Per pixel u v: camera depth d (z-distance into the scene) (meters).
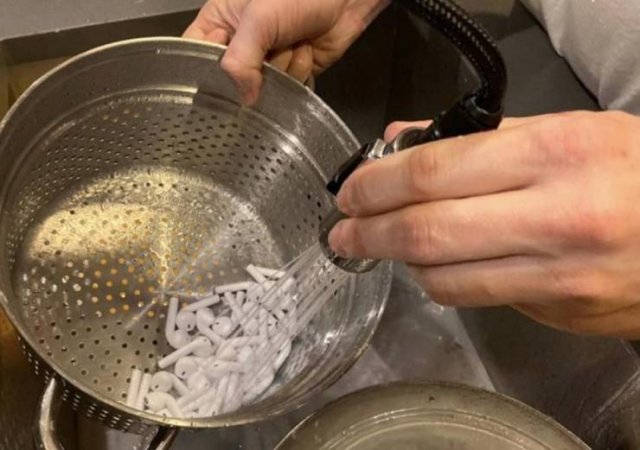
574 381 0.54
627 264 0.31
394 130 0.40
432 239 0.31
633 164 0.30
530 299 0.32
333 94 0.68
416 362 0.64
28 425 0.50
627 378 0.50
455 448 0.49
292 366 0.50
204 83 0.50
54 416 0.43
